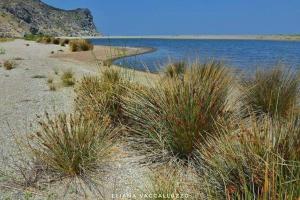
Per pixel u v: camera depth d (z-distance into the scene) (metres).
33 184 4.01
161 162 4.46
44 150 4.43
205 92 4.53
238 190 2.97
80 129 4.49
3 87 10.46
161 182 3.44
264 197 2.42
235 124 4.44
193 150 4.47
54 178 4.16
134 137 5.13
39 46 37.50
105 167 4.40
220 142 3.60
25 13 191.00
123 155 4.70
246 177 3.11
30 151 4.77
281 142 3.13
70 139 4.36
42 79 12.30
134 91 5.28
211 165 3.60
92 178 4.14
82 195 3.79
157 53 31.77
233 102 5.10
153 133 4.79
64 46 37.97
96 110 5.57
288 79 5.87
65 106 7.56
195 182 3.70
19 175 4.20
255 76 6.16
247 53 33.25
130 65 6.91
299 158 2.93
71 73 12.84
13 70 15.25
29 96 8.88
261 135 3.41
